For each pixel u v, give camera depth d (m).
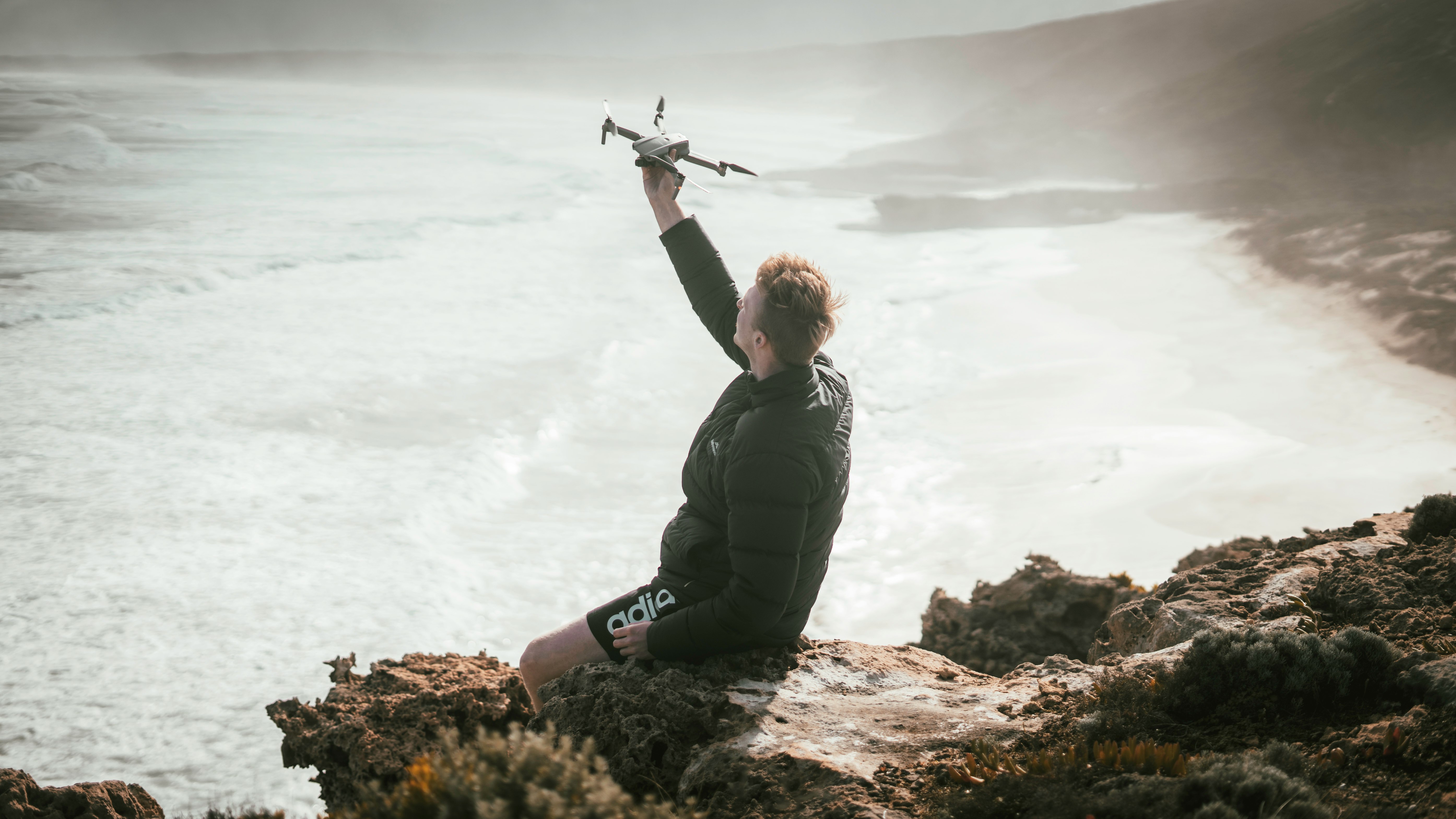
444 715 3.86
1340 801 2.21
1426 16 94.12
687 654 3.08
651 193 3.61
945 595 8.55
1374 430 19.34
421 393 21.16
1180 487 16.19
